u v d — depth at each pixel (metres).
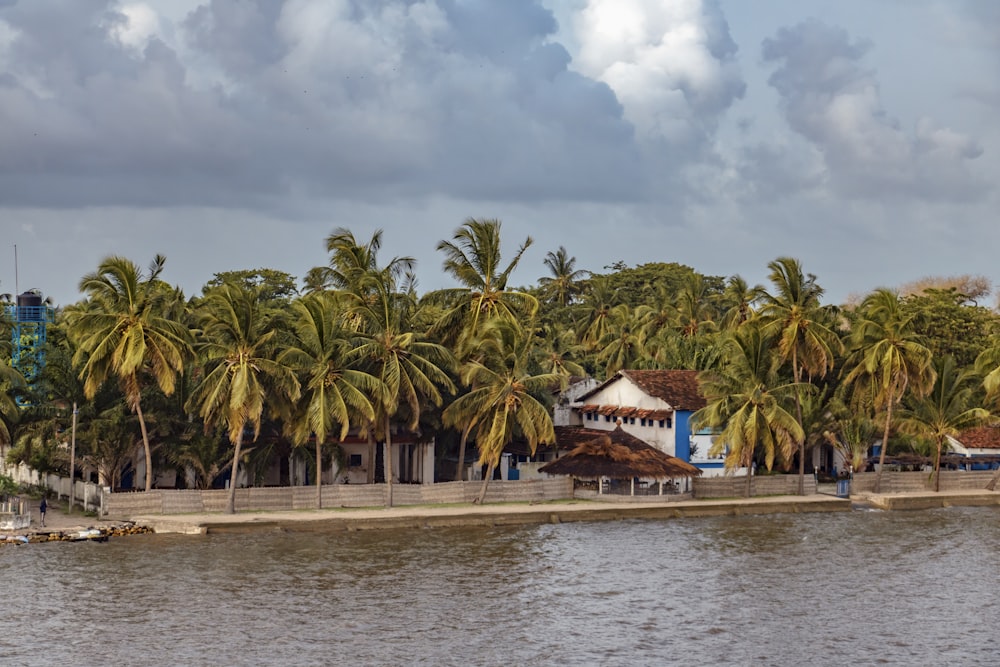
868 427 97.88
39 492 88.06
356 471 93.44
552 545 73.56
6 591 58.06
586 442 92.56
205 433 80.00
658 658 49.44
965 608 58.75
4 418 77.25
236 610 55.66
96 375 73.88
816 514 89.88
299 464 92.62
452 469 101.81
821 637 53.06
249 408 74.50
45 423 77.69
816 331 93.38
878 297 97.50
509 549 71.75
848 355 101.56
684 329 138.88
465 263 89.19
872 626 55.09
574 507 84.69
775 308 93.75
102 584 59.88
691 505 87.62
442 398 90.00
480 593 60.09
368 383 77.69
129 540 71.44
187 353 75.62
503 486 87.12
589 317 155.50
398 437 92.50
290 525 75.88
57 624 52.53
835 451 106.06
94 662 47.34
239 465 87.62
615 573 65.56
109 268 72.94
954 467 108.06
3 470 97.56
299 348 77.56
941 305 131.50
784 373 103.50
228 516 76.69
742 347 89.50
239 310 74.25
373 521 78.00
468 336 87.94
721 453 96.69
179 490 77.69
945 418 100.25
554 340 125.19
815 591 62.12
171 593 58.53
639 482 91.31
